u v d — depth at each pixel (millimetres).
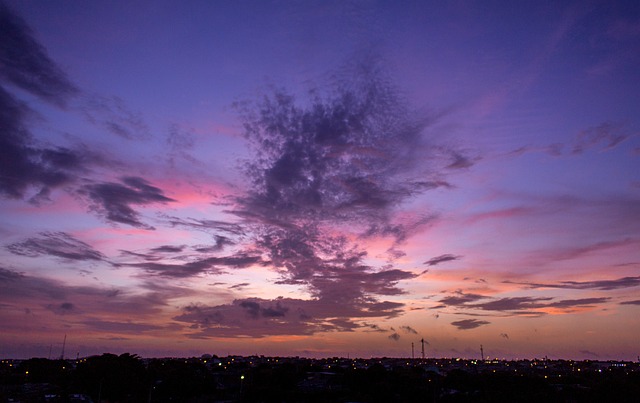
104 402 90562
